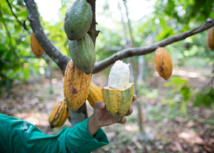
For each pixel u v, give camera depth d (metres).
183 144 2.66
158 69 0.89
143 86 5.52
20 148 0.81
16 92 4.68
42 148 0.84
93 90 0.85
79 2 0.57
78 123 0.85
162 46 0.92
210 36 1.04
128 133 2.94
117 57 0.98
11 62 1.82
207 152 2.48
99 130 0.90
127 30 3.67
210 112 3.69
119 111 0.66
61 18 2.15
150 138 2.77
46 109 3.80
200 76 6.86
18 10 1.46
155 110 3.84
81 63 0.61
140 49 0.94
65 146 0.84
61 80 6.65
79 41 0.60
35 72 2.69
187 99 1.95
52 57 0.91
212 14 1.79
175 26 2.14
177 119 3.40
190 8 1.69
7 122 0.84
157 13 1.99
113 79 0.69
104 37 3.72
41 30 0.92
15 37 2.04
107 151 2.52
